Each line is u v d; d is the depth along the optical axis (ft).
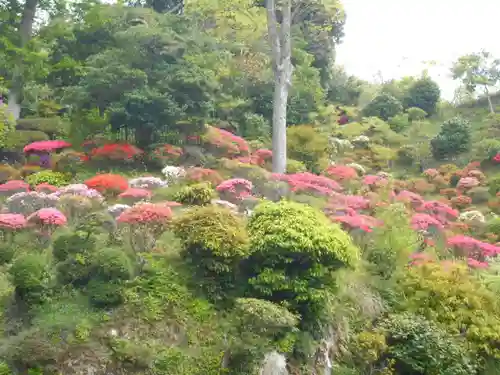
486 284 42.93
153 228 36.83
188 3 100.37
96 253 33.55
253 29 98.43
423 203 60.39
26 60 76.33
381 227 44.42
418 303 38.22
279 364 30.91
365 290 38.70
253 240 34.01
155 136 64.85
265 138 79.71
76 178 57.77
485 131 106.52
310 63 99.76
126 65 65.62
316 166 72.79
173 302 33.01
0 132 65.87
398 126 109.19
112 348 29.19
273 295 33.55
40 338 28.50
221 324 32.60
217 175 55.26
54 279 32.99
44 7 86.53
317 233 33.73
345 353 34.60
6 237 38.47
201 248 33.99
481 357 36.40
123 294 32.37
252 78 86.33
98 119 64.03
